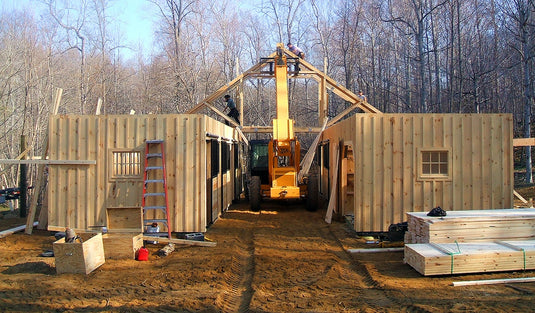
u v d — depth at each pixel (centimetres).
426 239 726
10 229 1045
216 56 2953
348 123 1041
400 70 2778
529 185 1695
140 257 766
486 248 680
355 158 954
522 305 524
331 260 762
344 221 1143
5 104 2128
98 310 535
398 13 2716
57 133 980
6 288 618
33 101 2188
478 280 621
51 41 2620
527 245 689
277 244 895
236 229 1065
